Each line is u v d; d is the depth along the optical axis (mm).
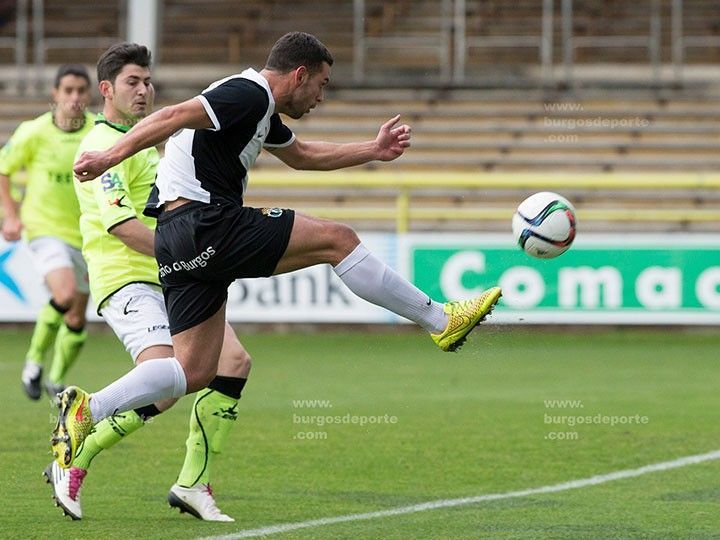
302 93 17766
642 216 54938
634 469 24031
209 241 17391
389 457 25469
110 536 17750
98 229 20406
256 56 83062
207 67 82688
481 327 19266
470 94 75750
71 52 84188
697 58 81000
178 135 17844
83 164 16406
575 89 75750
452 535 17859
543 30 81875
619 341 52875
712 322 50562
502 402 34062
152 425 29875
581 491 21703
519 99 74812
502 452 26078
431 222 64438
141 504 20547
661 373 41344
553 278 50594
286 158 19688
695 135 71188
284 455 25672
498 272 50531
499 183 51938
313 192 66500
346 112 73812
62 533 17969
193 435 19375
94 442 18984
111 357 46062
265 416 31328
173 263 17656
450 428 29391
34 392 33219
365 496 21266
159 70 82312
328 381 39188
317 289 51688
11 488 21828
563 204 19469
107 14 86562
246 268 17609
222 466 24375
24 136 32031
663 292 50688
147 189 21312
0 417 30984
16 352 48688
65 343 32406
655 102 74125
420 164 69375
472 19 82375
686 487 22109
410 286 18359
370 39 82000
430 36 82500
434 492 21656
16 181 53531
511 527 18484
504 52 82000
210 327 17938
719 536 17797
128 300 20000
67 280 31547
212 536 17734
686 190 65750
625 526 18516
